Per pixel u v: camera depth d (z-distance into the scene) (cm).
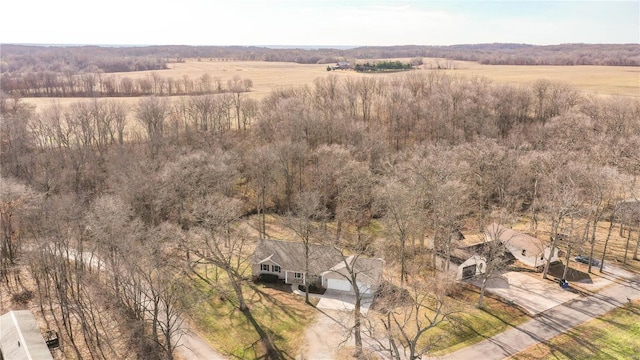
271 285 5662
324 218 6744
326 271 5547
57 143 9300
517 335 4622
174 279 4988
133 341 4491
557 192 6388
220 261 5122
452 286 5562
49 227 5331
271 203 8119
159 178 6781
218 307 5131
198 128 11231
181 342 4547
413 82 14538
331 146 8231
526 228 7212
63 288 4966
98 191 7538
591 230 7000
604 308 5119
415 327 4731
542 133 9581
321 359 4291
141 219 6088
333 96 13038
